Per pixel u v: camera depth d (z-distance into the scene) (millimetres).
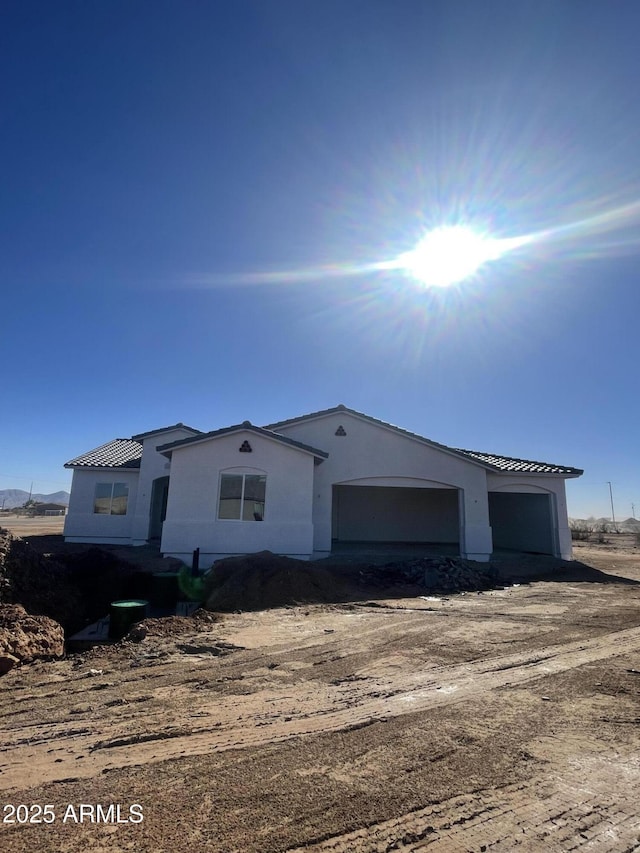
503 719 4977
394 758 4145
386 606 11594
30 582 10117
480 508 19188
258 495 16250
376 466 18812
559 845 3066
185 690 5863
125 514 21641
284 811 3377
